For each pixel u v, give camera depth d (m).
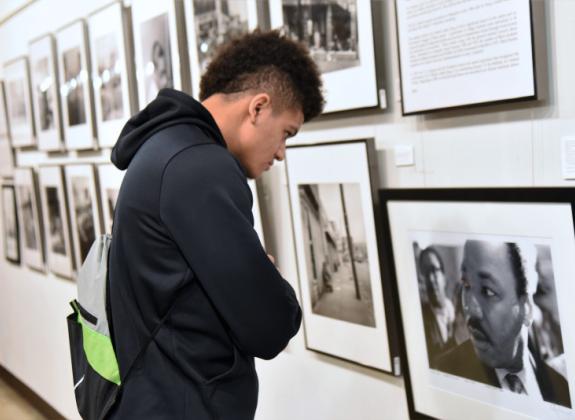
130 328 1.16
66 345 3.63
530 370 1.38
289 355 2.19
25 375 4.27
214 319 1.13
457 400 1.57
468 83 1.37
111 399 1.17
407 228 1.59
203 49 2.20
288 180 1.97
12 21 3.89
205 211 1.05
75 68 3.08
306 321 2.02
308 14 1.80
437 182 1.55
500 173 1.40
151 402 1.13
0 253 4.54
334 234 1.83
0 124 4.26
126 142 1.20
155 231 1.10
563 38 1.24
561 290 1.29
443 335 1.57
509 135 1.37
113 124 2.81
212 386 1.14
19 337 4.33
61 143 3.35
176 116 1.16
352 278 1.80
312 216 1.90
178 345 1.13
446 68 1.41
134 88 2.66
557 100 1.27
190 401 1.13
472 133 1.45
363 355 1.83
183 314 1.12
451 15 1.38
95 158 3.13
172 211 1.07
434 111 1.46
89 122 3.01
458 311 1.51
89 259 1.30
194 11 2.22
